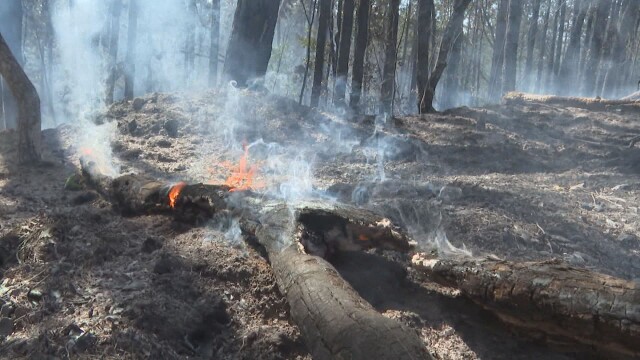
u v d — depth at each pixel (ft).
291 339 9.44
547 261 9.94
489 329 10.05
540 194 17.89
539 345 9.60
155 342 9.02
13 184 19.11
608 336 8.52
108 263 11.86
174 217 14.70
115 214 15.37
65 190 18.31
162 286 10.75
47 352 8.47
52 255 11.82
